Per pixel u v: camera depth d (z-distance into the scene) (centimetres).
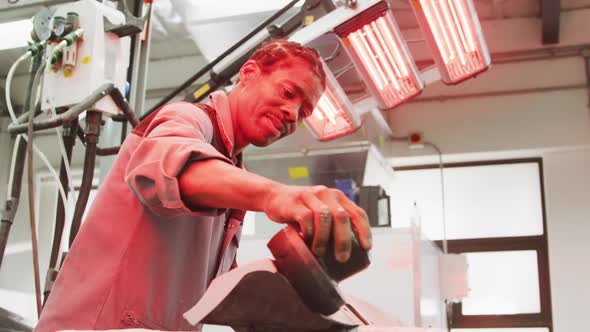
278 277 68
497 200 565
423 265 298
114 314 106
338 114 313
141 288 108
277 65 121
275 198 73
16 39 428
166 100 265
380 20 266
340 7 265
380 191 359
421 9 275
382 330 80
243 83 124
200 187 81
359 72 286
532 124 558
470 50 298
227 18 429
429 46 288
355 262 70
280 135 123
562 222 541
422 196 574
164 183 83
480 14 572
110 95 178
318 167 379
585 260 529
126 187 112
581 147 548
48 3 301
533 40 566
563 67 564
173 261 112
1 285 569
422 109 579
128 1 247
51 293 109
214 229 123
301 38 266
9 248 578
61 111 187
